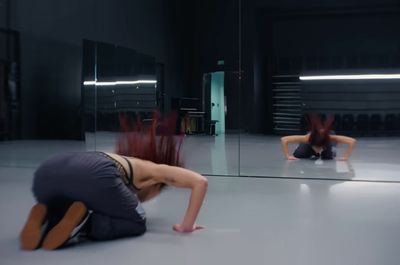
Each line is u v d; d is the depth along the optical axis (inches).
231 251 85.7
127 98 336.2
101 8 354.3
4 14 362.3
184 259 80.9
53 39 368.5
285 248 87.7
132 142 105.0
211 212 121.6
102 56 350.3
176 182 98.7
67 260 80.0
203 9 312.3
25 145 344.5
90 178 86.4
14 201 138.6
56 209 92.7
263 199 141.9
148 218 114.0
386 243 90.9
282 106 305.0
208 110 311.6
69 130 354.0
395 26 283.6
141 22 335.0
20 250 86.0
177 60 321.7
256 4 305.4
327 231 100.9
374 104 290.5
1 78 361.4
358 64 291.9
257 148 304.3
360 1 288.0
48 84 363.3
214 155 274.1
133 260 80.3
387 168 224.2
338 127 296.4
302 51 301.9
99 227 91.0
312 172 212.7
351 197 145.3
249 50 308.2
